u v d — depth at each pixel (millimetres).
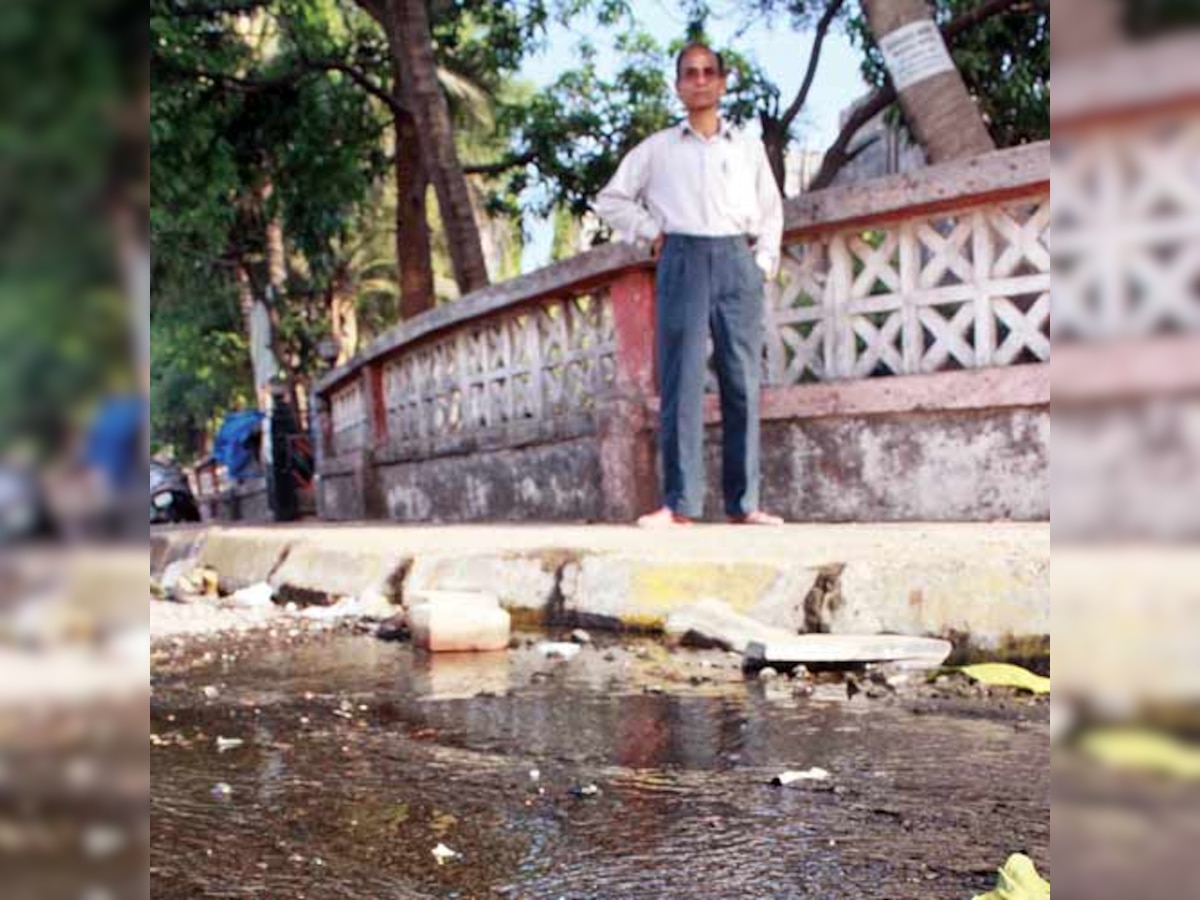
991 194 4668
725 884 1453
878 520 5109
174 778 2070
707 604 3572
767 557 3566
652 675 3049
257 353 20016
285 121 12836
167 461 13273
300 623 4355
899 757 2113
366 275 24156
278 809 1845
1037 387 4586
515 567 4223
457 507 7984
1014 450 4703
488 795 1924
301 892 1438
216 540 6508
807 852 1572
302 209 14867
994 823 1686
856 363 5262
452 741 2363
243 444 16156
